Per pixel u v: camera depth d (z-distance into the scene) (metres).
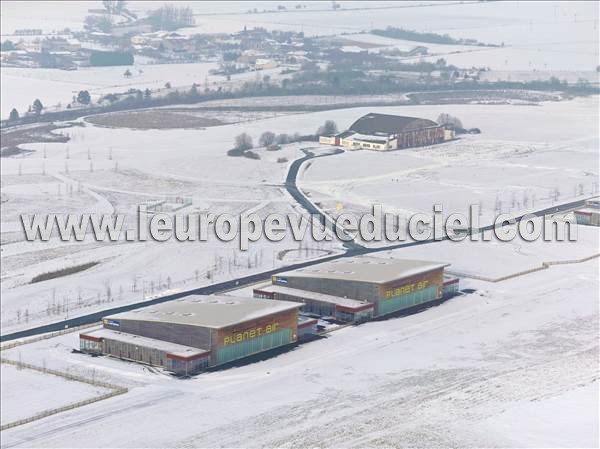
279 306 174.50
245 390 153.00
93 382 157.38
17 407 149.62
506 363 162.62
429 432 136.88
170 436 137.50
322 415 143.12
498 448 132.12
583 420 139.62
